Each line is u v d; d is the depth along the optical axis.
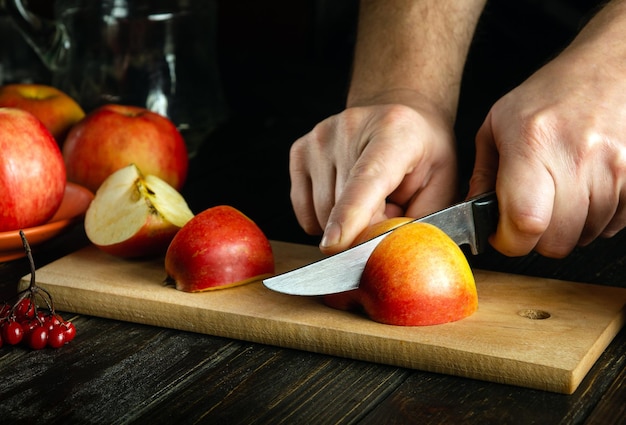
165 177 0.92
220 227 0.71
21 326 0.66
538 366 0.61
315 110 1.21
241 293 0.70
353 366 0.64
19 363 0.64
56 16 1.08
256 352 0.66
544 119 0.69
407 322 0.65
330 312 0.67
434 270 0.65
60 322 0.67
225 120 1.13
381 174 0.70
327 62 1.47
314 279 0.66
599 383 0.62
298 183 0.78
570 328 0.65
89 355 0.65
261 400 0.61
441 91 0.82
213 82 1.12
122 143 0.90
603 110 0.69
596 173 0.70
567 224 0.70
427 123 0.76
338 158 0.75
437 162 0.77
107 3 1.04
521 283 0.71
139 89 1.06
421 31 0.82
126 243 0.75
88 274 0.73
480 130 0.74
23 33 1.07
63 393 0.61
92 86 1.06
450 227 0.70
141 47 1.05
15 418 0.59
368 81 0.83
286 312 0.67
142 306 0.69
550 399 0.61
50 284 0.71
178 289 0.71
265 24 1.53
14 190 0.78
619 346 0.66
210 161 1.03
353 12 1.50
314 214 0.79
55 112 0.96
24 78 1.15
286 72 1.41
